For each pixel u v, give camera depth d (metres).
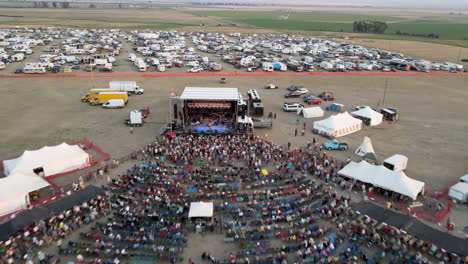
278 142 54.25
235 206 35.41
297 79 102.38
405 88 94.94
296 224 32.72
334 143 52.03
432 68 121.38
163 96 79.62
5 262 27.44
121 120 62.75
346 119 59.38
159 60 115.00
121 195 36.44
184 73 105.31
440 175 45.09
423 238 29.33
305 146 52.88
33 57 121.44
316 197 37.53
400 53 159.75
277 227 32.44
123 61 121.56
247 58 118.56
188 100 59.78
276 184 40.06
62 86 86.12
